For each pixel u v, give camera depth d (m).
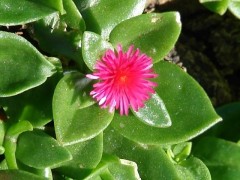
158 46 0.06
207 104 0.06
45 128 0.06
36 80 0.06
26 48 0.06
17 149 0.06
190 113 0.06
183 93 0.06
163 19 0.06
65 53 0.06
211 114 0.06
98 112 0.06
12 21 0.06
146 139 0.06
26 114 0.06
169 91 0.06
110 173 0.06
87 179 0.06
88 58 0.06
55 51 0.06
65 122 0.06
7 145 0.06
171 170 0.06
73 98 0.06
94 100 0.06
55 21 0.06
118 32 0.06
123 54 0.06
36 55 0.06
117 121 0.06
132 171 0.06
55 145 0.06
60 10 0.06
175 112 0.06
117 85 0.06
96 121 0.06
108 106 0.06
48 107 0.06
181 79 0.06
